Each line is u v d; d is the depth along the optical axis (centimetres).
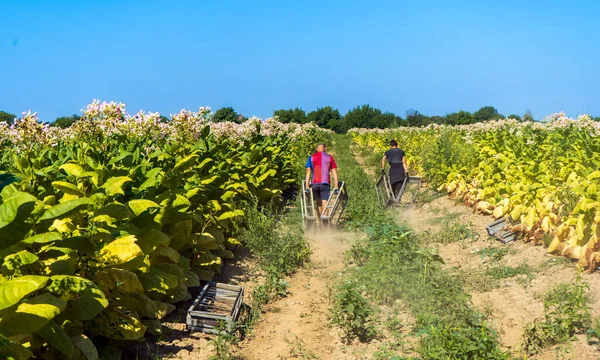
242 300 772
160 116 1214
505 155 1362
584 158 993
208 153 1091
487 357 522
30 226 429
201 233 840
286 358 601
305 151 2992
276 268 918
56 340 442
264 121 2642
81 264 514
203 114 1323
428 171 1894
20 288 383
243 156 1505
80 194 557
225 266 965
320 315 736
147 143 1133
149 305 609
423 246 1052
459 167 1642
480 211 1260
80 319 479
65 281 445
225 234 1049
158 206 587
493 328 636
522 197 1016
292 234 1165
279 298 816
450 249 1043
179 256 727
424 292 723
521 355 560
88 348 482
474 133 2506
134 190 670
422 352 559
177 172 818
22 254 416
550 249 833
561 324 582
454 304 672
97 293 448
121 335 539
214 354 596
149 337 625
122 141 1007
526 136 1507
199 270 841
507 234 1002
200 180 937
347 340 644
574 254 773
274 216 1298
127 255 529
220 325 634
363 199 1546
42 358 476
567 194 916
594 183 804
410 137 3052
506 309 699
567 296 654
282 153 1967
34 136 973
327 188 1306
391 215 1326
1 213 404
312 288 867
